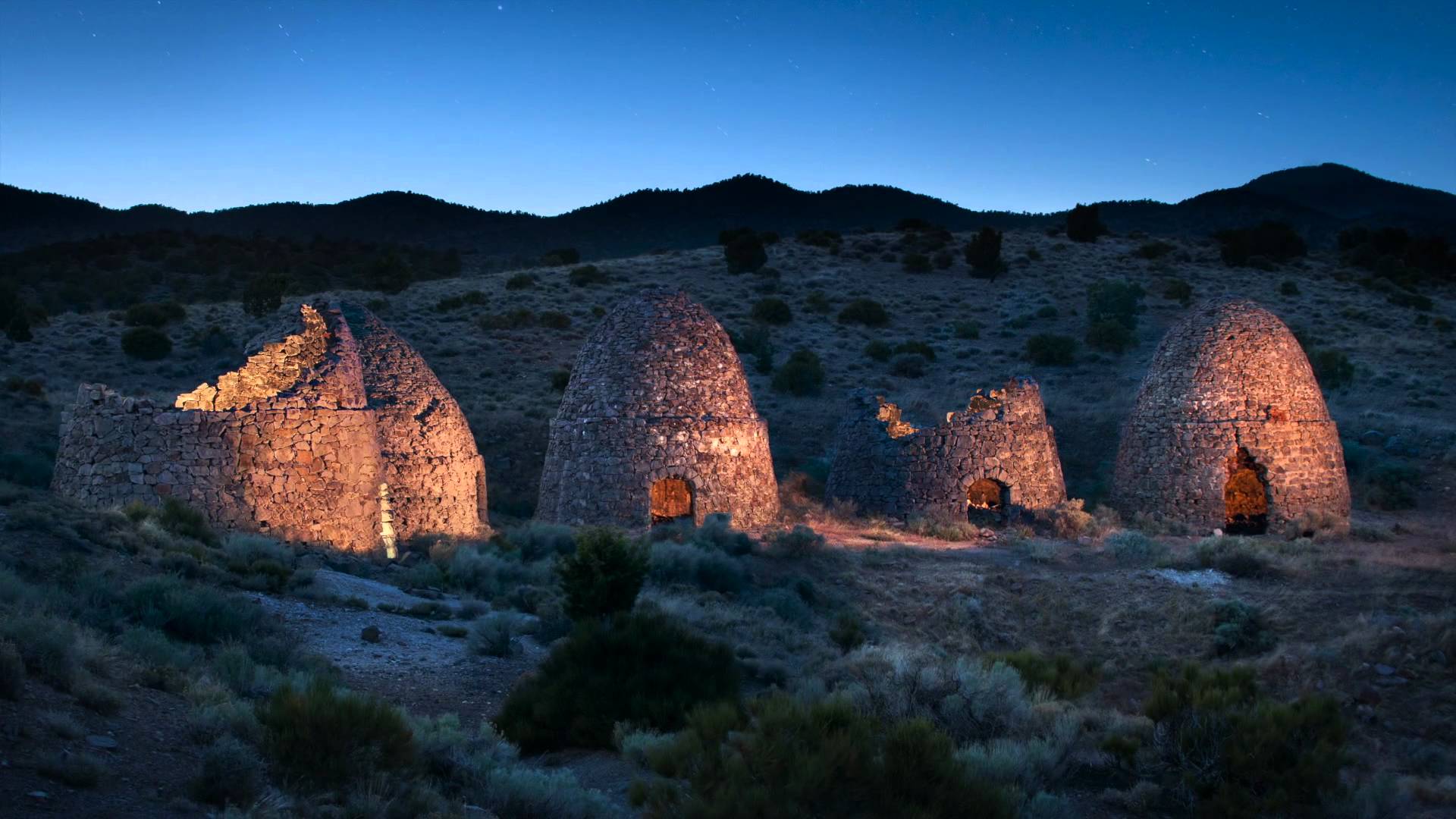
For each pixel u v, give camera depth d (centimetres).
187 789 711
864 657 1577
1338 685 1853
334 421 2048
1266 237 8569
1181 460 3272
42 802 629
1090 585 2394
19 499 1454
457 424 2648
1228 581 2434
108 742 753
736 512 2816
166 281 8600
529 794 859
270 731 809
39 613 931
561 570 1587
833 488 3366
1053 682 1585
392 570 1967
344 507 2038
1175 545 2873
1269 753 1149
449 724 1083
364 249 11219
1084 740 1289
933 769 841
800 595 2228
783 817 782
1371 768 1516
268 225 17325
